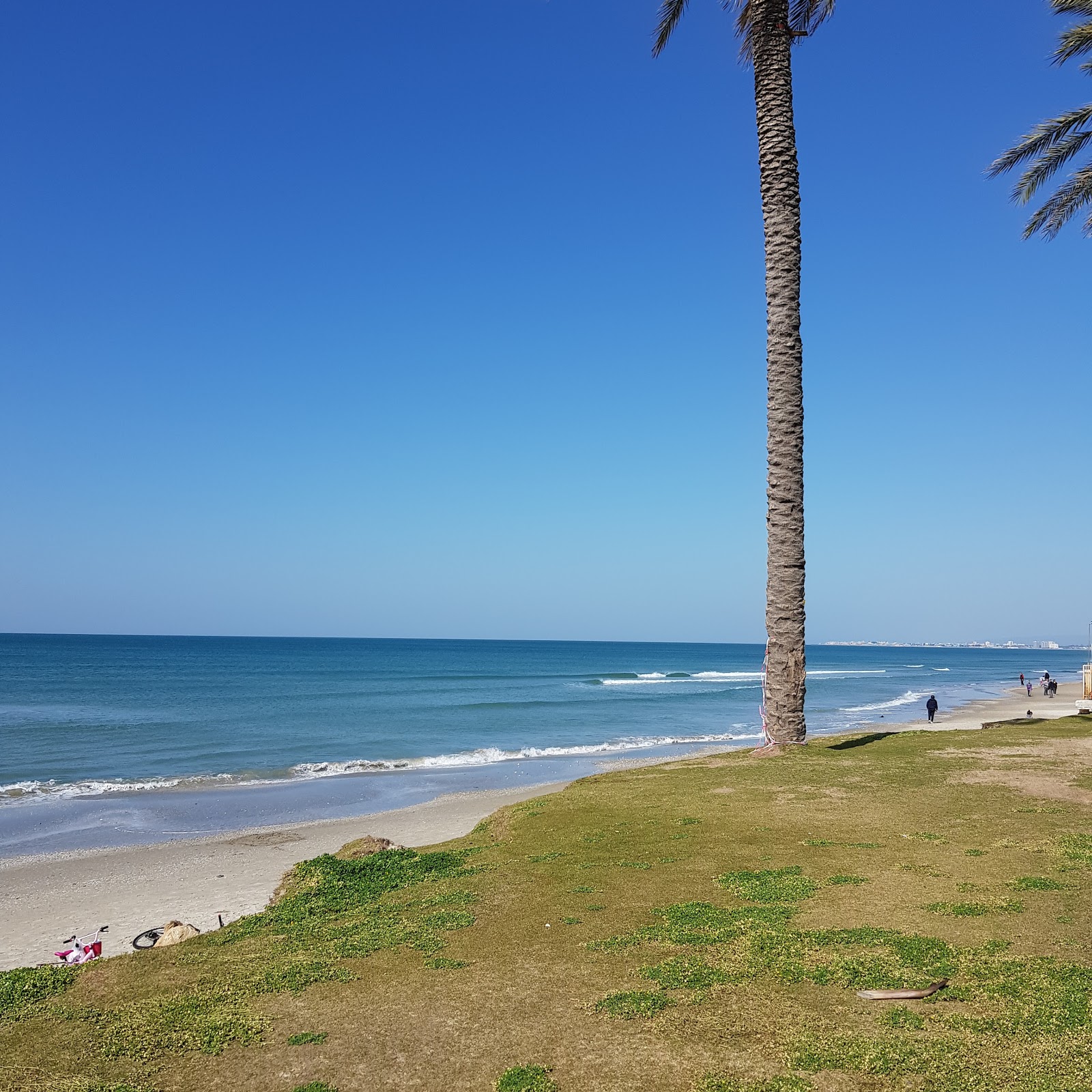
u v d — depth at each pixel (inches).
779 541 697.6
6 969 482.0
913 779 555.2
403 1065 216.5
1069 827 414.6
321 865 440.1
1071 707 2281.0
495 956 291.6
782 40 697.0
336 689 3169.3
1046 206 779.4
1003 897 312.2
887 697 3036.4
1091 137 756.0
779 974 255.8
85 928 557.3
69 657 5841.5
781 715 703.7
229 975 289.1
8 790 1132.5
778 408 690.2
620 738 1754.4
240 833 853.8
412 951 301.4
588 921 320.8
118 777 1243.2
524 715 2228.1
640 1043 219.6
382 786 1159.0
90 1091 209.5
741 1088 193.8
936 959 257.6
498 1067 212.2
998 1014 219.0
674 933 297.9
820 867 371.9
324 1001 260.4
